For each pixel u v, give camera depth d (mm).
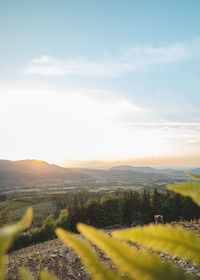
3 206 98375
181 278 206
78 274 8477
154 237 246
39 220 79375
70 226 51781
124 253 228
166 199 51250
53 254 11266
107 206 55781
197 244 234
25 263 10641
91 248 248
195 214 43188
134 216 55031
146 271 212
